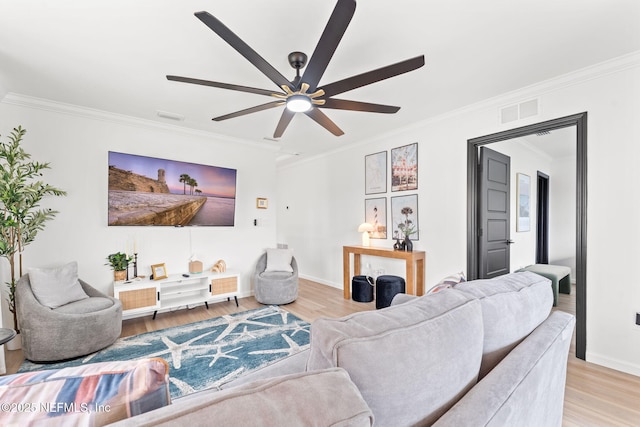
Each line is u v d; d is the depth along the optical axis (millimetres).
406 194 3951
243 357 2496
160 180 3723
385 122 3736
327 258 5332
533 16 1787
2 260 2777
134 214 3539
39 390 547
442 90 2816
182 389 2031
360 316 847
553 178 5586
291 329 3117
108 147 3416
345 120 3666
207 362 2410
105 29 1902
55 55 2201
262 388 542
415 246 3842
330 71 2400
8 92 2820
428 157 3672
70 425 509
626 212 2242
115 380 592
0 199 2482
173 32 1936
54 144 3105
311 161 5746
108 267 3395
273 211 4848
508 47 2107
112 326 2654
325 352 705
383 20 1810
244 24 1849
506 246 3889
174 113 3381
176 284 3783
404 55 2191
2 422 491
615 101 2283
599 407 1859
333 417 511
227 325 3227
